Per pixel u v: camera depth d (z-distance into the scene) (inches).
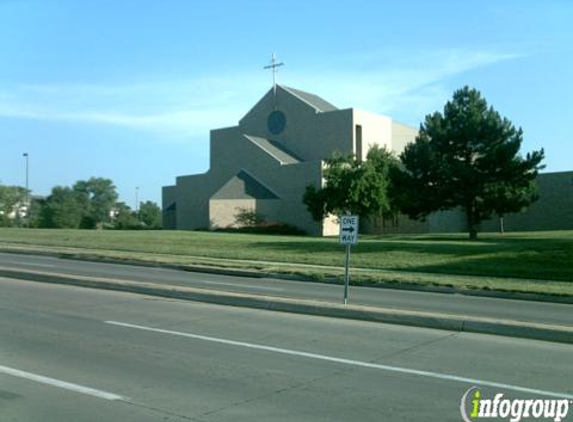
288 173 2326.5
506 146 1477.6
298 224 2284.7
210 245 1272.1
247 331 398.6
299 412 235.3
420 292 701.3
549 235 1652.3
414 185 1560.0
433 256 1017.5
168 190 2940.5
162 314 463.5
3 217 3083.2
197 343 359.6
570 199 2203.5
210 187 2623.0
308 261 1039.0
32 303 510.6
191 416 230.2
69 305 501.7
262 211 2301.9
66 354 328.5
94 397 252.8
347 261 521.0
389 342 369.1
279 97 2672.2
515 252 992.9
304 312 474.3
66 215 3132.4
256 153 2450.8
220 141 2593.5
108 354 329.4
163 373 291.4
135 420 225.6
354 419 227.6
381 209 2026.3
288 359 321.7
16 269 747.4
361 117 2524.6
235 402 247.4
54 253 1097.4
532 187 1636.3
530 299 655.8
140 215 4237.2
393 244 1194.0
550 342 375.2
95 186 4805.6
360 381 280.2
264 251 1165.7
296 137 2608.3
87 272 795.4
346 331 403.5
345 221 523.5
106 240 1389.0
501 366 311.6
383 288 740.0
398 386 272.5
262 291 639.1
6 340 363.3
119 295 567.8
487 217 1557.6
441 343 368.2
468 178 1482.5
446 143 1557.6
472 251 1041.5
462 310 532.7
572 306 595.5
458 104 1573.6
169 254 1156.5
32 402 245.8
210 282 721.0
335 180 2014.0
